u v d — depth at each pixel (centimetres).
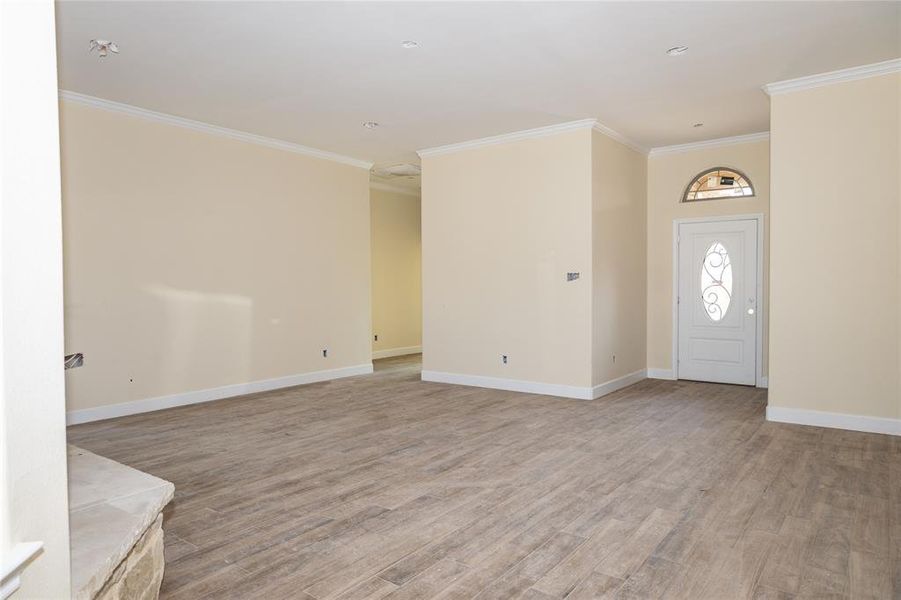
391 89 521
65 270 520
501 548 282
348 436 486
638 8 371
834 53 445
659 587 246
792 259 509
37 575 123
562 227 646
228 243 653
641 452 437
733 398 635
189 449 448
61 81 494
